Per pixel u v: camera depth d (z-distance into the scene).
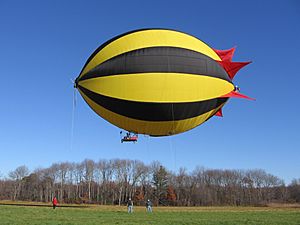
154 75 25.45
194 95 26.11
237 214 53.25
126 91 25.59
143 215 47.97
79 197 143.88
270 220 42.38
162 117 26.39
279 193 155.00
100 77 25.95
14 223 34.34
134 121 26.72
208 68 26.56
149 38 26.42
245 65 28.23
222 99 27.88
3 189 151.25
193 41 27.16
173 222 38.19
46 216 42.41
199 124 28.59
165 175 130.38
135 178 135.75
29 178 153.12
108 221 37.97
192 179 143.62
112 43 26.66
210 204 133.12
